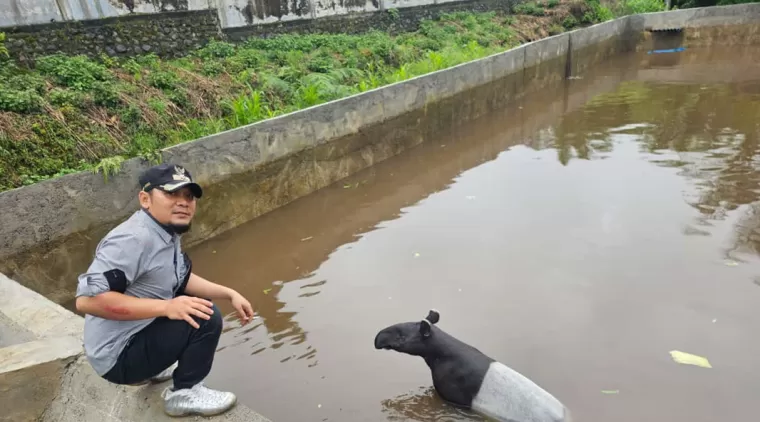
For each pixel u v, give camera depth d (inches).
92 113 290.2
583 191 325.1
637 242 255.1
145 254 102.7
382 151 399.2
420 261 249.8
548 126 489.1
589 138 439.8
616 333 188.7
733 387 161.2
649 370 169.6
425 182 360.5
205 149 275.4
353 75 458.0
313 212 317.4
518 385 148.6
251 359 185.2
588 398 157.9
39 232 221.0
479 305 209.6
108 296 97.0
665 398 157.6
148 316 100.3
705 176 333.7
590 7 834.2
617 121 487.8
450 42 607.8
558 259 243.3
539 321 197.5
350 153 369.7
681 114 493.0
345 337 195.3
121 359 108.0
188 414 115.4
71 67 314.3
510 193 330.6
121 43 380.5
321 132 341.1
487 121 514.0
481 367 154.6
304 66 440.5
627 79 692.1
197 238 278.7
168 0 413.1
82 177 233.5
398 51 535.5
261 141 302.7
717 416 150.2
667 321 194.4
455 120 482.6
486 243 263.9
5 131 247.1
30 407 128.5
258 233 292.5
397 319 203.9
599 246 253.3
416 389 167.0
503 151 421.4
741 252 239.9
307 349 189.6
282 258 264.4
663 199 303.7
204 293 123.3
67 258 231.3
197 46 428.5
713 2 948.6
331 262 256.1
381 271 243.1
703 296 209.0
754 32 835.4
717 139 408.5
